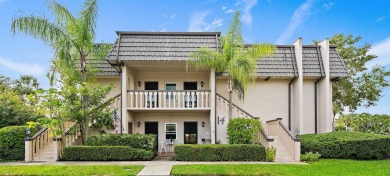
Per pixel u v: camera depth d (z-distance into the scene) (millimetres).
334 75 16844
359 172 10312
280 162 12555
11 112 15867
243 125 13898
